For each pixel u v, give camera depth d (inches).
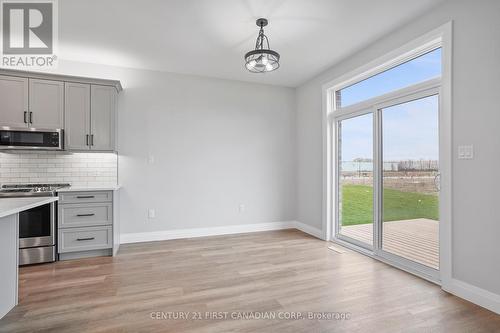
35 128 127.1
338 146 159.8
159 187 162.2
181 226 167.0
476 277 86.0
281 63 150.3
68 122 134.0
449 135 93.4
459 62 90.1
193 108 169.6
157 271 113.4
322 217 164.1
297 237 168.1
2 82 124.4
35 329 72.6
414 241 112.3
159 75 162.6
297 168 193.8
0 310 76.3
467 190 88.5
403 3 96.1
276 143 189.8
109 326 74.2
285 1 95.7
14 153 137.6
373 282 102.4
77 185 145.9
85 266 119.2
